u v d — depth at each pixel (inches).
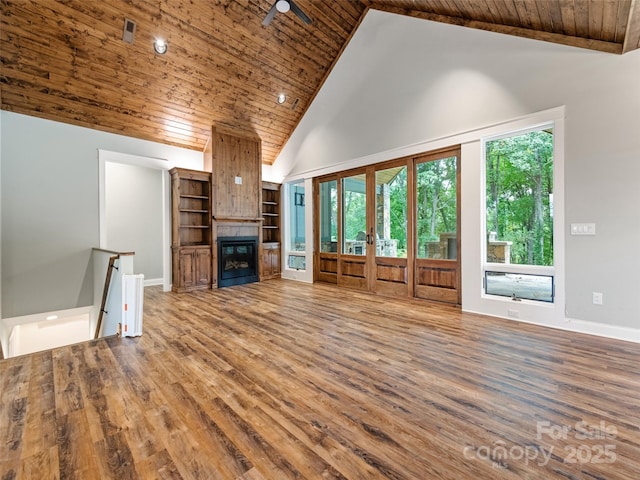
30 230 169.2
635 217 111.7
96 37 151.9
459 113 159.9
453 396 78.2
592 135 119.6
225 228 240.2
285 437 63.1
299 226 289.6
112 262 143.4
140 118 199.9
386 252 203.5
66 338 237.1
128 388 82.8
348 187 227.8
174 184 220.7
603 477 52.2
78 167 184.2
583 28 116.5
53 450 59.2
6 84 152.4
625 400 75.4
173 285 223.8
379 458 57.2
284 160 282.0
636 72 110.7
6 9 131.7
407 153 185.2
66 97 169.9
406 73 183.6
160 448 59.8
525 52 135.9
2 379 87.6
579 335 120.9
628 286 113.3
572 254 125.1
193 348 111.4
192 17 161.9
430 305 173.3
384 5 184.2
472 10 144.0
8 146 161.8
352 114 218.1
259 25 178.5
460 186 164.1
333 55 216.7
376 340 118.7
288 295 205.9
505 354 103.8
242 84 208.5
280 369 94.3
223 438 62.7
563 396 77.5
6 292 162.7
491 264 152.9
